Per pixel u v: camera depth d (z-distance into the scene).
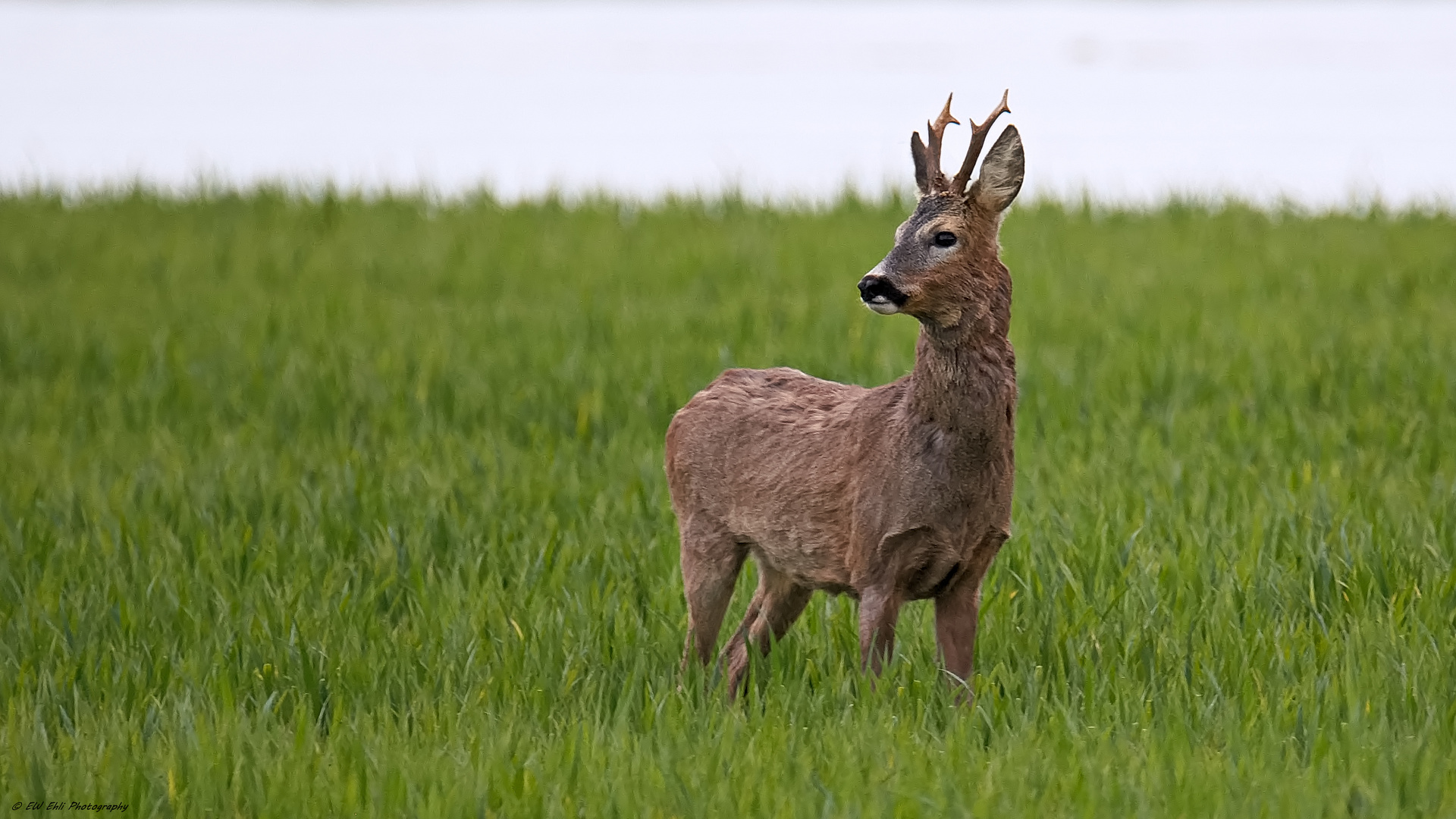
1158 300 37.00
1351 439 26.42
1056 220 46.84
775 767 15.23
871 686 17.05
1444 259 40.66
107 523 22.98
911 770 15.16
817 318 35.47
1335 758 15.31
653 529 22.97
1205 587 19.61
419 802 14.68
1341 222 46.50
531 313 37.22
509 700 17.28
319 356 33.53
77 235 47.00
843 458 17.62
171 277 41.81
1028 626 19.05
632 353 32.84
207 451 27.39
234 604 20.02
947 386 16.73
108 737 16.20
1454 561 20.28
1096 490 23.53
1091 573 20.17
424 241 46.38
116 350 34.31
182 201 53.31
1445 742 15.66
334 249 45.47
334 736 16.05
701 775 15.13
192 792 15.09
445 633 18.64
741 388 19.36
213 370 32.94
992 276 16.81
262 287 41.09
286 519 23.56
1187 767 15.06
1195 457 25.50
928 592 17.52
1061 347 33.03
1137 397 28.92
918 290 16.44
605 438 28.34
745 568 21.98
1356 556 20.36
